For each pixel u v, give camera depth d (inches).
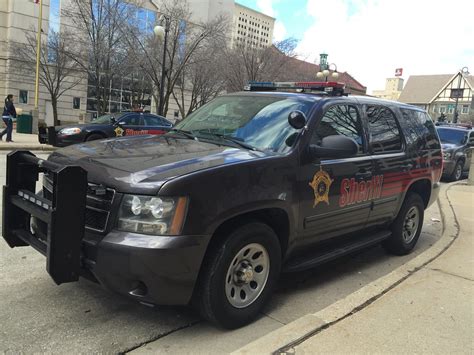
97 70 1169.4
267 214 145.5
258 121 164.2
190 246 118.3
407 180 208.1
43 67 1325.0
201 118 183.3
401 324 136.0
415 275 180.1
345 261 213.8
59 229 115.2
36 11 1401.3
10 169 143.5
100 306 146.9
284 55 1228.5
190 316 144.3
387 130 202.2
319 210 159.0
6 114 678.5
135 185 118.0
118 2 1130.7
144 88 1365.7
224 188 126.1
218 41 1203.9
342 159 170.1
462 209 335.9
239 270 134.6
